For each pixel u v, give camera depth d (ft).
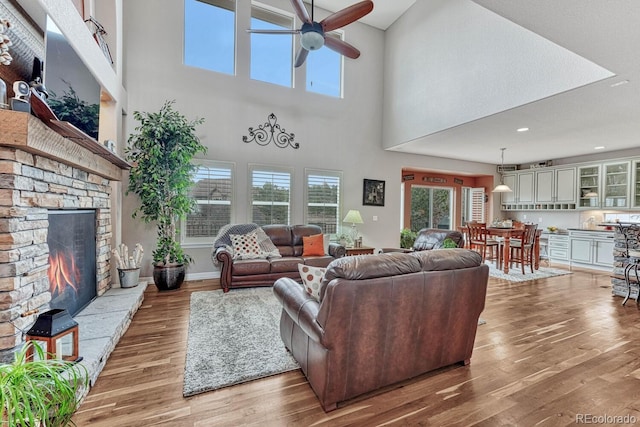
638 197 19.48
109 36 12.76
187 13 16.52
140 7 15.29
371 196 21.75
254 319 10.53
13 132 5.44
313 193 19.70
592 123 15.01
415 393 6.44
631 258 13.60
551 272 19.54
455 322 7.13
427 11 17.66
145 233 15.49
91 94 8.96
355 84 21.08
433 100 17.12
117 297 10.96
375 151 21.89
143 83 15.30
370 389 6.26
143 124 13.58
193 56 16.62
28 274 6.37
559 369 7.47
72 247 9.04
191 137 14.20
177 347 8.44
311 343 6.38
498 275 18.56
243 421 5.53
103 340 7.50
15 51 7.34
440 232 17.84
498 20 13.41
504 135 17.53
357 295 5.66
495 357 8.07
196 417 5.62
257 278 14.44
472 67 14.67
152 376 6.97
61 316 5.89
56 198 7.62
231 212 17.30
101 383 6.66
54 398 3.57
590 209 21.88
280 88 18.61
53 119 6.13
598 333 9.71
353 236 20.07
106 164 10.78
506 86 13.09
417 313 6.48
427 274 6.48
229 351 8.16
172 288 14.14
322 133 19.95
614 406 6.04
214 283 15.66
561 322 10.67
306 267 7.14
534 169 25.27
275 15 18.89
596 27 7.65
